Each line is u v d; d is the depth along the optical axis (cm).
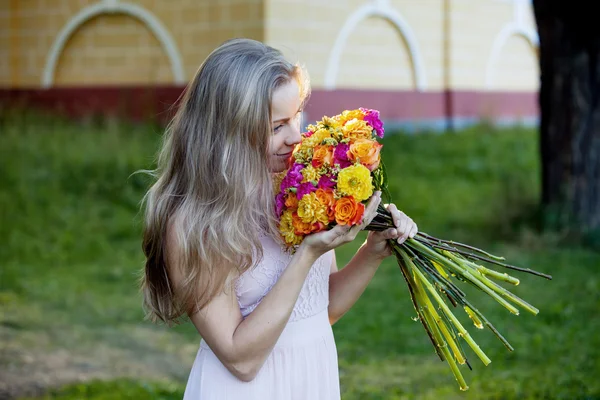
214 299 216
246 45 222
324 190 213
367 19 1281
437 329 247
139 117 1237
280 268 227
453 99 1441
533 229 838
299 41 1155
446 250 242
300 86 224
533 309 234
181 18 1193
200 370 229
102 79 1287
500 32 1536
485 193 1057
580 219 816
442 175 1168
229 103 214
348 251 819
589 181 817
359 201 213
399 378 482
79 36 1303
